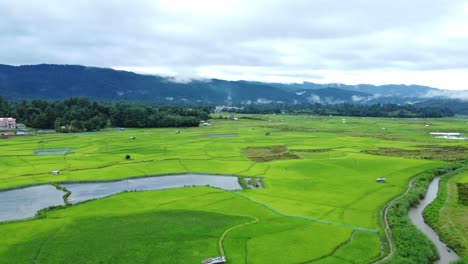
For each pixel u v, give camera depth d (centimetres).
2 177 10812
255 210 7800
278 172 11650
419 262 5356
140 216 7331
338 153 15062
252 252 5644
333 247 5853
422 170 11750
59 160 13375
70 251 5694
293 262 5353
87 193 9569
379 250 5784
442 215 7431
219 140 19275
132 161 13325
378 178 10525
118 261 5378
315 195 9006
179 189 9581
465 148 16325
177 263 5309
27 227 6719
